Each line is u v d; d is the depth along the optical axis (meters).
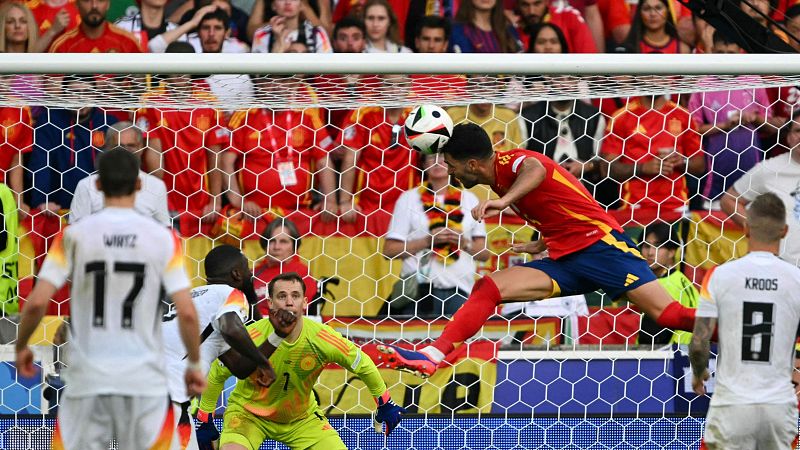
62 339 26.31
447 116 20.56
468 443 25.77
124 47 30.72
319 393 26.75
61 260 16.97
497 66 20.33
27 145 28.72
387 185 28.97
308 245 28.66
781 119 29.61
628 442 25.83
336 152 29.02
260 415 22.69
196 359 17.30
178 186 28.84
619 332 28.05
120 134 27.80
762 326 18.48
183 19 30.94
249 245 28.97
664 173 29.41
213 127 28.86
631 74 20.48
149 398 17.05
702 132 29.53
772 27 30.98
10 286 27.58
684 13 31.89
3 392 25.97
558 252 20.78
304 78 24.05
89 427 17.11
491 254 28.84
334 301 28.41
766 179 28.83
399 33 31.45
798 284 18.52
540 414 26.11
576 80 23.84
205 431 23.03
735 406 18.52
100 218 17.03
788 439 18.73
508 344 27.45
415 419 25.88
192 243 28.89
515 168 20.25
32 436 25.06
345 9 31.44
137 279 16.95
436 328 27.75
